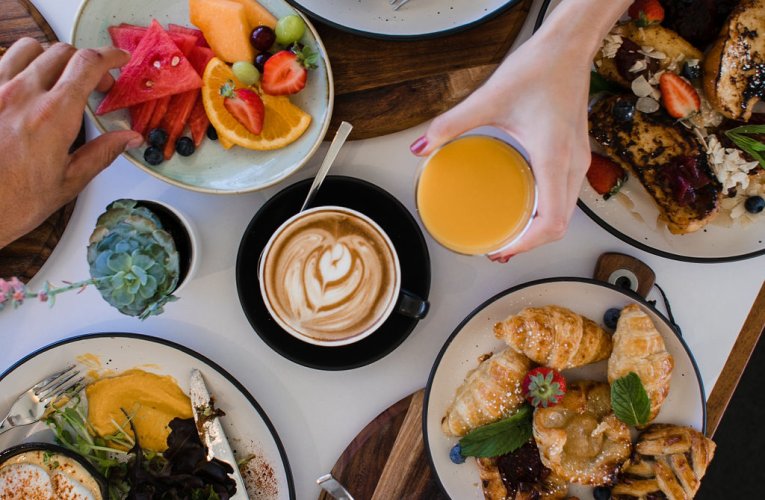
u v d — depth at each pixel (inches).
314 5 27.6
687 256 28.3
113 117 27.7
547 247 29.7
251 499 28.8
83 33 27.6
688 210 27.9
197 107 28.0
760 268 29.8
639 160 27.8
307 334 27.2
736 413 41.5
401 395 29.5
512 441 27.9
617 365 28.0
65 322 29.1
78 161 26.2
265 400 29.4
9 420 28.0
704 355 30.0
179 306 29.3
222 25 27.2
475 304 29.6
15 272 28.1
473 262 29.5
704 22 27.8
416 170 29.2
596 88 28.5
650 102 28.0
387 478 29.1
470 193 26.7
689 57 28.0
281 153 28.3
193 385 28.2
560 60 24.8
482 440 27.9
